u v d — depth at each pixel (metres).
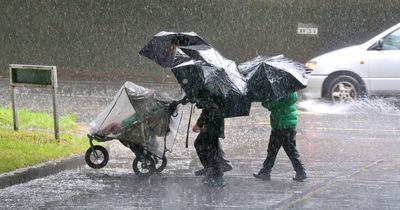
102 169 16.23
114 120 14.88
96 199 13.39
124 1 39.06
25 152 16.14
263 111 26.58
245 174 15.80
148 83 36.47
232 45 38.81
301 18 38.09
